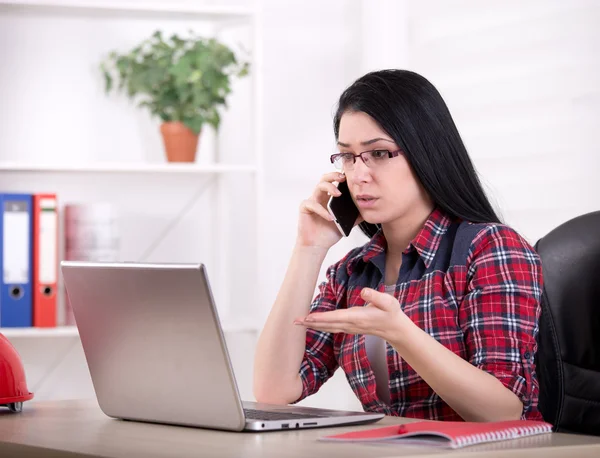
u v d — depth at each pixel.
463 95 3.53
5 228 3.34
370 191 2.06
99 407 1.95
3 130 3.73
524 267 1.96
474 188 2.11
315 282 2.25
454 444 1.30
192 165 3.53
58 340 3.73
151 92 3.55
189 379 1.56
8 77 3.73
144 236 3.86
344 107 2.10
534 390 1.88
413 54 3.79
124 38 3.83
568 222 2.15
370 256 2.23
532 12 3.21
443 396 1.78
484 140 3.42
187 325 1.52
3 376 1.86
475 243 2.02
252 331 3.64
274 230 4.03
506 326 1.90
